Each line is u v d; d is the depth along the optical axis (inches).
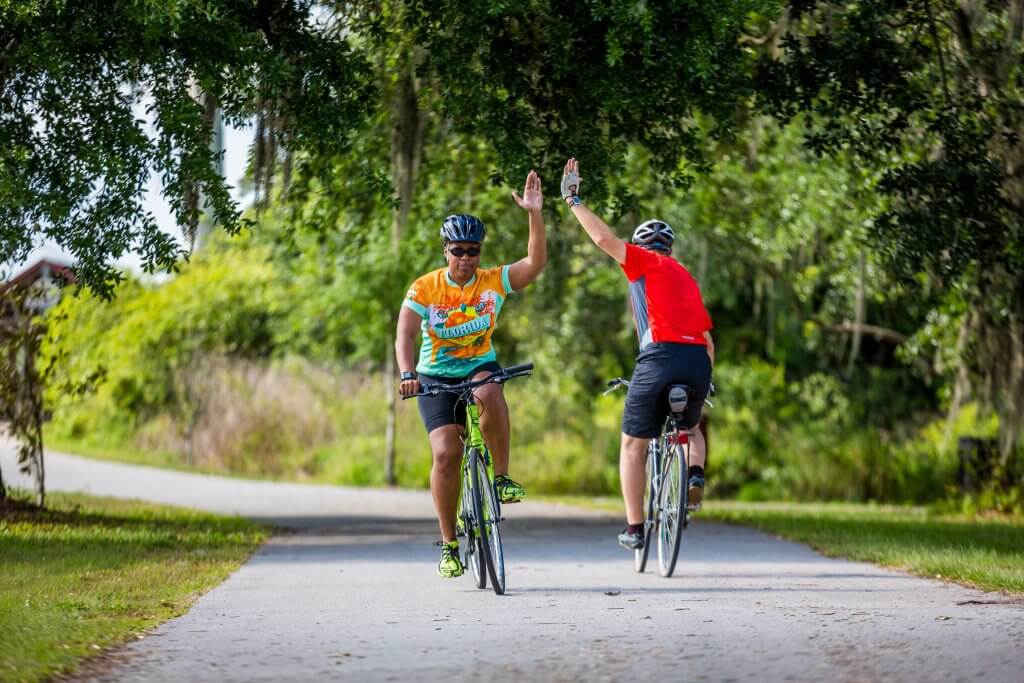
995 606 467.5
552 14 832.3
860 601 491.2
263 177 936.3
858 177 1199.6
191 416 2121.1
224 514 1115.3
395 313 1891.0
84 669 346.0
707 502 1995.6
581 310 2161.7
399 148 1033.5
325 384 2226.9
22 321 944.9
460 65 860.0
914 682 316.5
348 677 332.2
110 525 913.5
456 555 550.6
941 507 1402.6
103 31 799.1
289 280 2118.6
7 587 542.9
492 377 519.5
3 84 812.6
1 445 1899.6
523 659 355.6
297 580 598.5
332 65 881.5
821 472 2032.5
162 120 805.2
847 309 1959.9
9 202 781.9
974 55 932.0
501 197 1449.3
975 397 1370.6
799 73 912.3
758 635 394.6
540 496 1882.4
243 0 825.5
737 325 2429.9
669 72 831.1
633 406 599.2
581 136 904.3
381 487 1897.1
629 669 337.7
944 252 993.5
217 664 353.4
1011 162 973.8
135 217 810.8
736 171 1471.5
